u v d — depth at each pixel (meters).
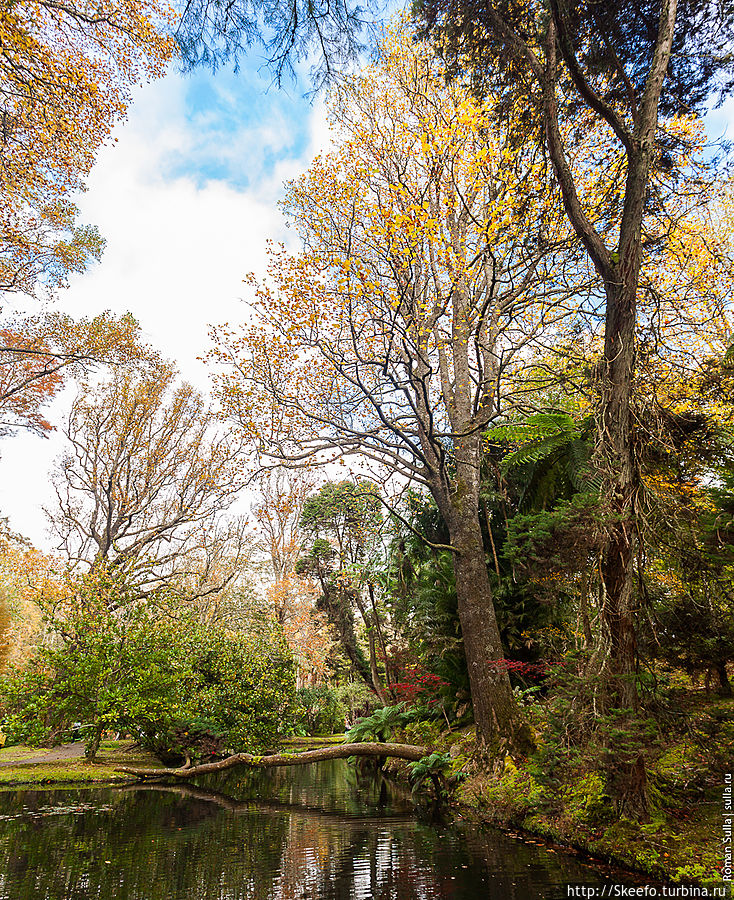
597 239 5.32
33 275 12.39
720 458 6.41
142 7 7.73
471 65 7.03
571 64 5.38
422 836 5.95
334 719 24.17
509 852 5.12
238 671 14.65
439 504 9.31
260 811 7.68
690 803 4.82
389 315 7.86
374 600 17.98
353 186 8.43
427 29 7.03
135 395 19.42
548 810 5.42
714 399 6.13
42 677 11.94
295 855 5.22
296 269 8.50
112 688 12.05
